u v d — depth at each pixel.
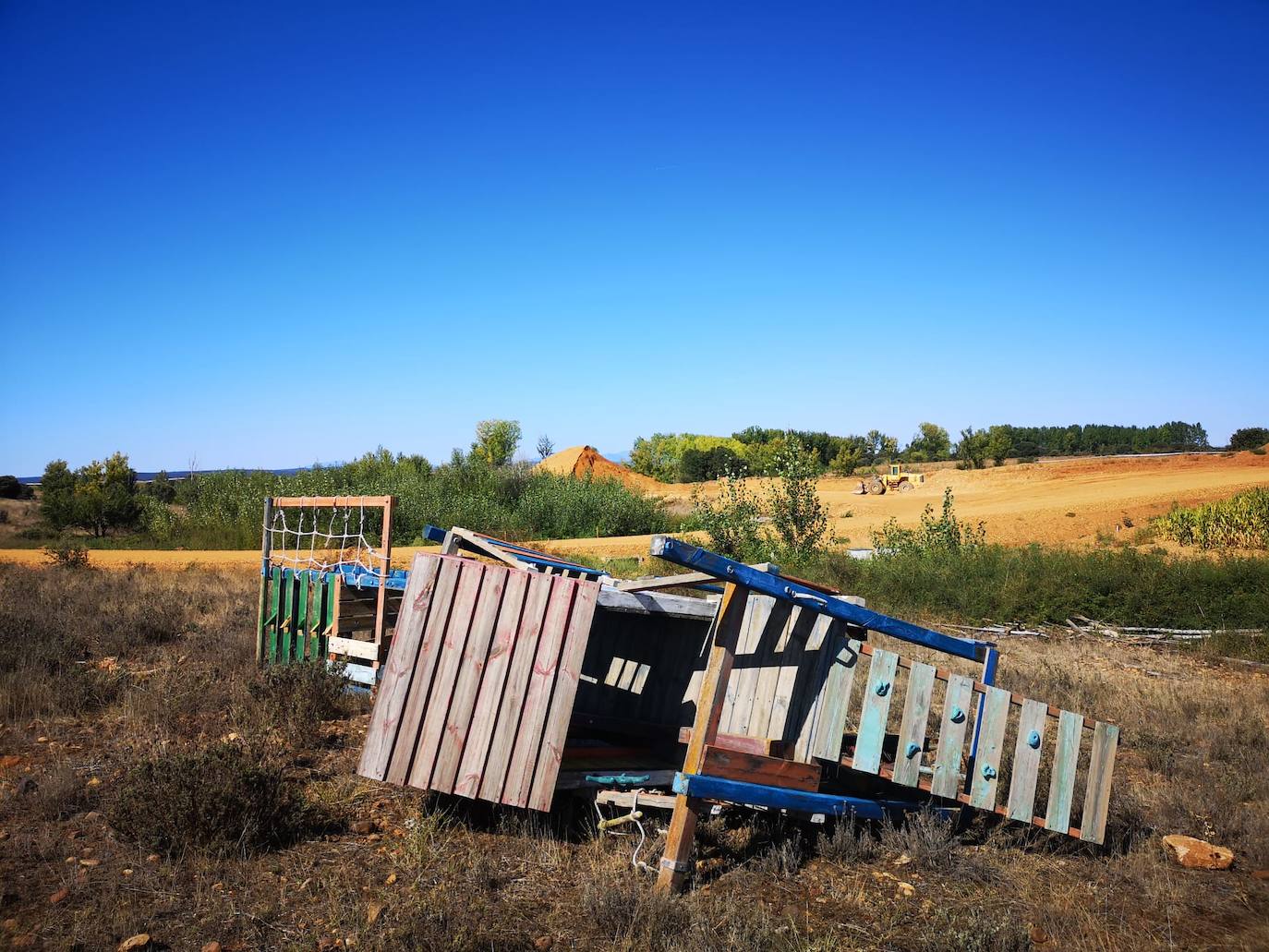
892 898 5.40
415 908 4.68
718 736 6.46
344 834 5.83
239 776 5.57
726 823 6.36
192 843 5.34
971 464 80.88
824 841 6.04
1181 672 13.30
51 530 35.47
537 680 5.71
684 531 31.31
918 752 6.14
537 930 4.66
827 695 6.08
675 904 4.89
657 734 7.21
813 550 21.25
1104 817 6.48
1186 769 8.25
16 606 12.79
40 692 8.32
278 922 4.58
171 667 9.98
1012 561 18.38
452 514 30.50
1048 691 10.97
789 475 22.16
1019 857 6.29
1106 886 5.91
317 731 7.91
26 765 6.79
